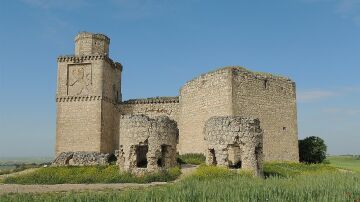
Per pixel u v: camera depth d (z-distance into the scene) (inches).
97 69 2025.1
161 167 1170.0
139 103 2108.8
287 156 1817.2
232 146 1087.0
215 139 1101.1
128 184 1043.9
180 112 2006.6
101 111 1988.2
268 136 1749.5
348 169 1817.2
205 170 1040.2
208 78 1775.3
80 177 1187.9
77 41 2118.6
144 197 658.2
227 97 1646.2
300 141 2132.1
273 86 1815.9
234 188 752.3
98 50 2090.3
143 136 1172.5
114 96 2161.7
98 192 812.6
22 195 751.1
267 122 1758.1
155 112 2074.3
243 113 1670.8
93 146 1966.0
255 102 1724.9
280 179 946.7
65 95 2031.3
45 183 1150.3
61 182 1155.9
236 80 1668.3
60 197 711.7
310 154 2071.9
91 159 1535.4
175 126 1251.8
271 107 1787.6
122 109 2137.1
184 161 1514.5
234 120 1087.6
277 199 655.8
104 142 2004.2
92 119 1987.0
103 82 2018.9
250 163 1070.4
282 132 1815.9
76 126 1999.3
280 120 1817.2
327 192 716.0
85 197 683.4
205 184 803.4
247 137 1078.4
